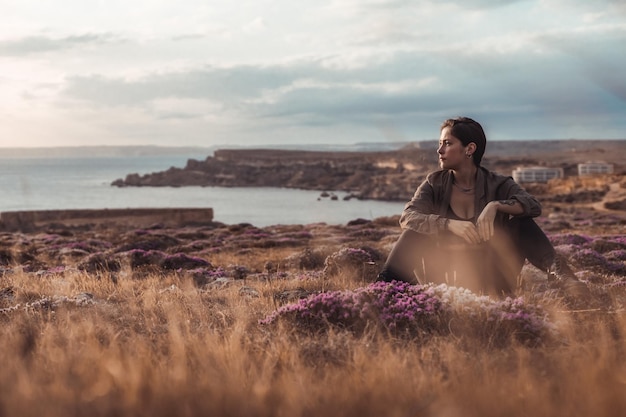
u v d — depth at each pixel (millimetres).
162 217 102062
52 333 5230
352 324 6094
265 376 3586
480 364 4137
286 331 5848
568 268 6730
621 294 8477
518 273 6738
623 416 2928
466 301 5945
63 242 33406
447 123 6504
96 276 12406
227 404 3084
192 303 7848
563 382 3502
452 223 6180
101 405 3066
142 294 8938
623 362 3990
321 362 4590
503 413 2982
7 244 31141
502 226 6461
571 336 5348
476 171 6559
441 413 2961
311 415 3002
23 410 2969
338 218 171875
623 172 176125
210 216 106062
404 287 6418
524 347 4969
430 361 4422
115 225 91750
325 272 13898
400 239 6699
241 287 9969
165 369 3844
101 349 4570
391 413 3008
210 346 4445
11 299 9359
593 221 50156
